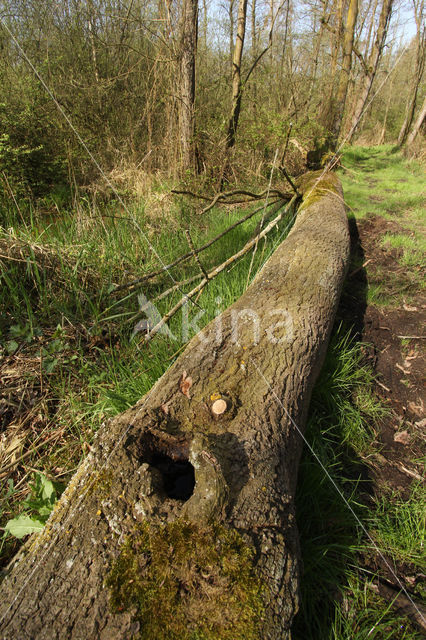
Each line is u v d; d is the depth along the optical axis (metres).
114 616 1.06
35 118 5.43
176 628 1.04
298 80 8.87
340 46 10.12
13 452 1.99
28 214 4.60
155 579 1.12
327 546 1.62
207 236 4.52
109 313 3.02
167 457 1.54
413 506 1.94
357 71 11.80
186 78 5.74
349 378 2.67
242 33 6.34
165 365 2.41
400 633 1.46
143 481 1.32
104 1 7.96
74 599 1.10
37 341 2.62
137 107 7.28
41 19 8.12
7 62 6.70
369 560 1.71
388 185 8.47
